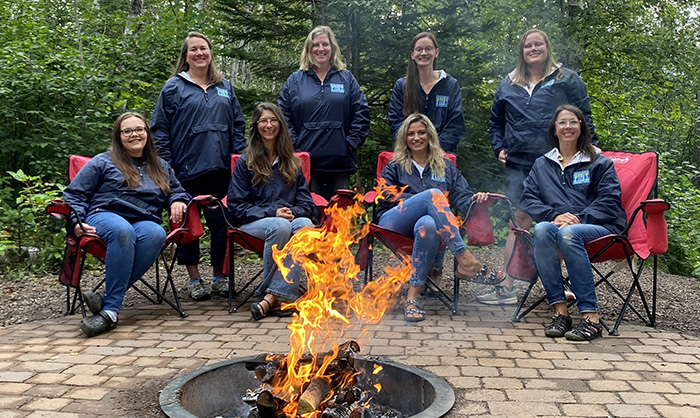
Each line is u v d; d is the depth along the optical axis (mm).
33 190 5977
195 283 4102
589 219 3383
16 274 4977
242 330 3240
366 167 8336
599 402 2139
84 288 4543
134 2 8609
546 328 3131
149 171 3697
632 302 4074
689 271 6977
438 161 3973
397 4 7559
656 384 2340
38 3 8016
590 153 3559
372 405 2307
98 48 7090
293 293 3574
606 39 8914
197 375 2256
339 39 8023
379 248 6609
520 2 9227
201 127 4125
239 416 2252
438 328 3285
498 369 2537
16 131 6590
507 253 3904
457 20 7434
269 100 8109
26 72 6387
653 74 9727
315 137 4383
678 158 10578
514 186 4164
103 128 6867
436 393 2119
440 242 3842
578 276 3170
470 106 7730
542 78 4008
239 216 3760
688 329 3318
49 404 2113
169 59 7918
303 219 3689
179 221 3633
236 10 8086
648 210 3148
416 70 4402
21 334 3162
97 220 3391
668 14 9828
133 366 2580
